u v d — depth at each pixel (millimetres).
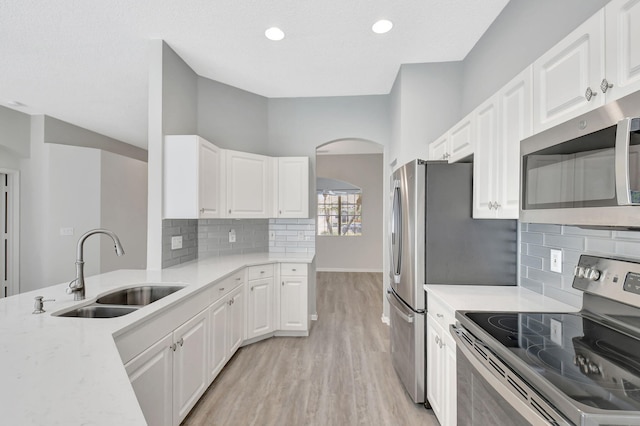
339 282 6043
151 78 2586
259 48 2740
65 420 656
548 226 1751
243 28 2430
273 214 3611
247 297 3027
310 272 3848
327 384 2377
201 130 3277
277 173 3619
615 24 937
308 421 1948
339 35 2559
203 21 2332
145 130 5191
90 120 4668
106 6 2133
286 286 3295
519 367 983
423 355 2074
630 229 1163
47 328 1269
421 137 3059
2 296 4254
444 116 3043
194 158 2605
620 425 700
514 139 1514
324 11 2244
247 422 1933
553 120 1239
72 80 3299
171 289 2162
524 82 1426
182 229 3018
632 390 813
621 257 1280
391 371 2580
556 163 1146
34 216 4402
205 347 2154
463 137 2119
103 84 3396
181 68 2916
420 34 2559
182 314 1838
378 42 2674
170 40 2588
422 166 2076
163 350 1636
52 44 2602
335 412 2039
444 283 2068
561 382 857
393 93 3527
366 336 3332
